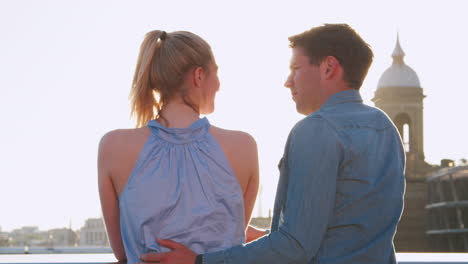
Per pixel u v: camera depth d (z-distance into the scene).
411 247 64.50
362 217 1.62
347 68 1.72
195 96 1.64
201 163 1.56
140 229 1.53
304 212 1.59
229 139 1.61
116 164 1.55
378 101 66.12
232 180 1.58
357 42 1.72
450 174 63.12
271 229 1.71
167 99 1.63
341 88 1.73
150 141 1.56
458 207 61.88
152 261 1.50
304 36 1.75
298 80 1.76
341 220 1.62
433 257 2.20
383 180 1.65
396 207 1.66
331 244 1.62
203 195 1.55
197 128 1.58
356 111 1.70
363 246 1.62
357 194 1.62
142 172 1.54
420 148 65.81
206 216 1.54
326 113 1.67
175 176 1.55
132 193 1.53
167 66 1.61
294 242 1.58
